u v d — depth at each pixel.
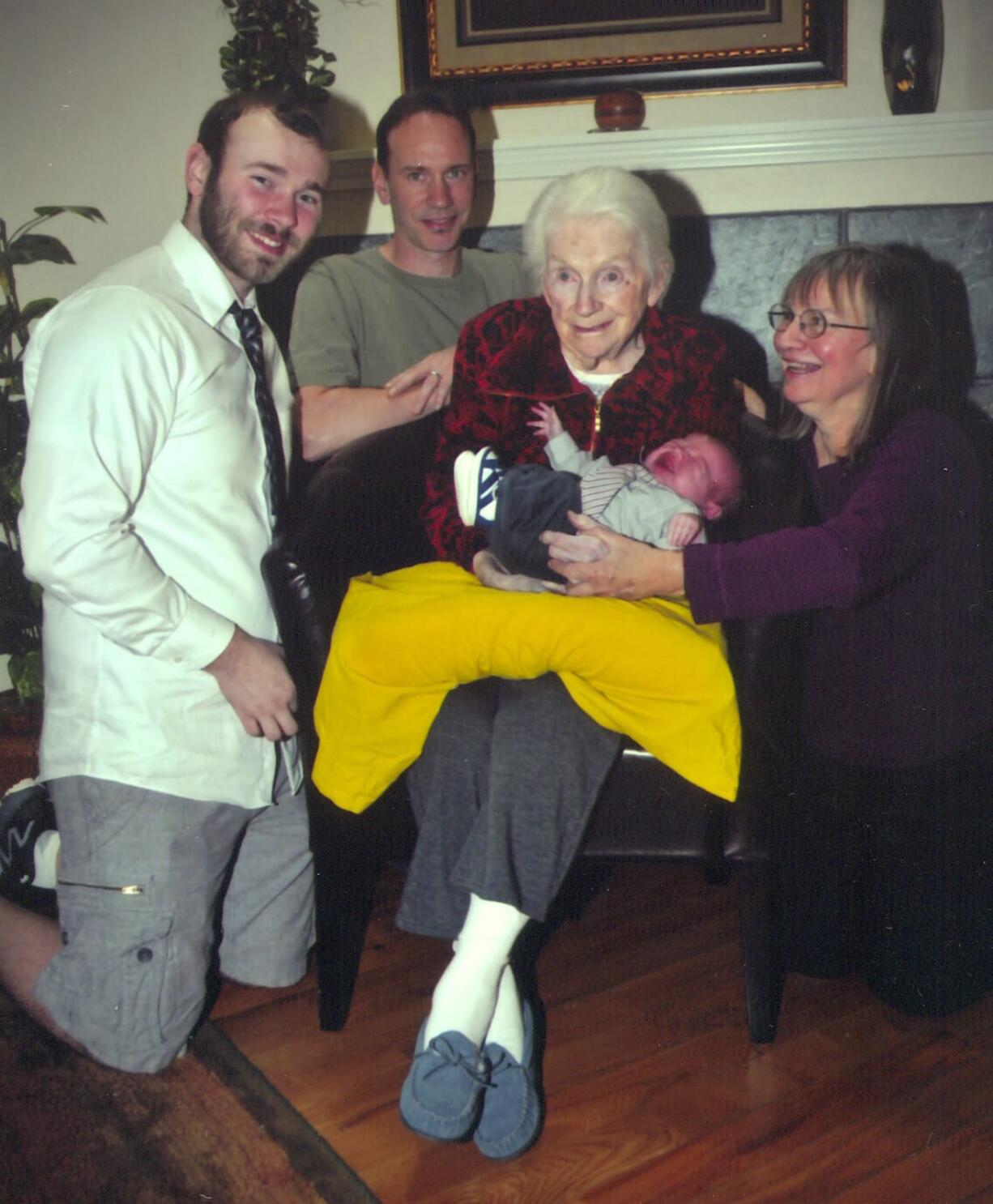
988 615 1.73
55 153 2.91
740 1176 1.42
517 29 2.78
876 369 1.65
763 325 2.66
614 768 1.56
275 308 2.73
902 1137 1.48
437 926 1.49
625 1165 1.44
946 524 1.64
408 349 2.28
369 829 1.63
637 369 1.73
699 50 2.76
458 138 2.20
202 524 1.54
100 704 1.52
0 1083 1.58
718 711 1.41
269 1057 1.67
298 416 1.93
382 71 2.87
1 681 3.07
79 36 2.84
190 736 1.54
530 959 1.90
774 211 2.60
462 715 1.48
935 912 1.67
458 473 1.56
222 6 2.81
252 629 1.58
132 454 1.45
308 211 1.60
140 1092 1.57
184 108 2.88
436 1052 1.41
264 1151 1.46
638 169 2.61
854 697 1.70
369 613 1.46
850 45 2.75
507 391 1.72
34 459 1.43
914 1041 1.67
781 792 1.63
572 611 1.40
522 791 1.40
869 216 2.58
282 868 1.77
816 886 1.78
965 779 1.67
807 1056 1.65
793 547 1.50
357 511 1.67
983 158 2.53
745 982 1.65
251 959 1.79
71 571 1.42
